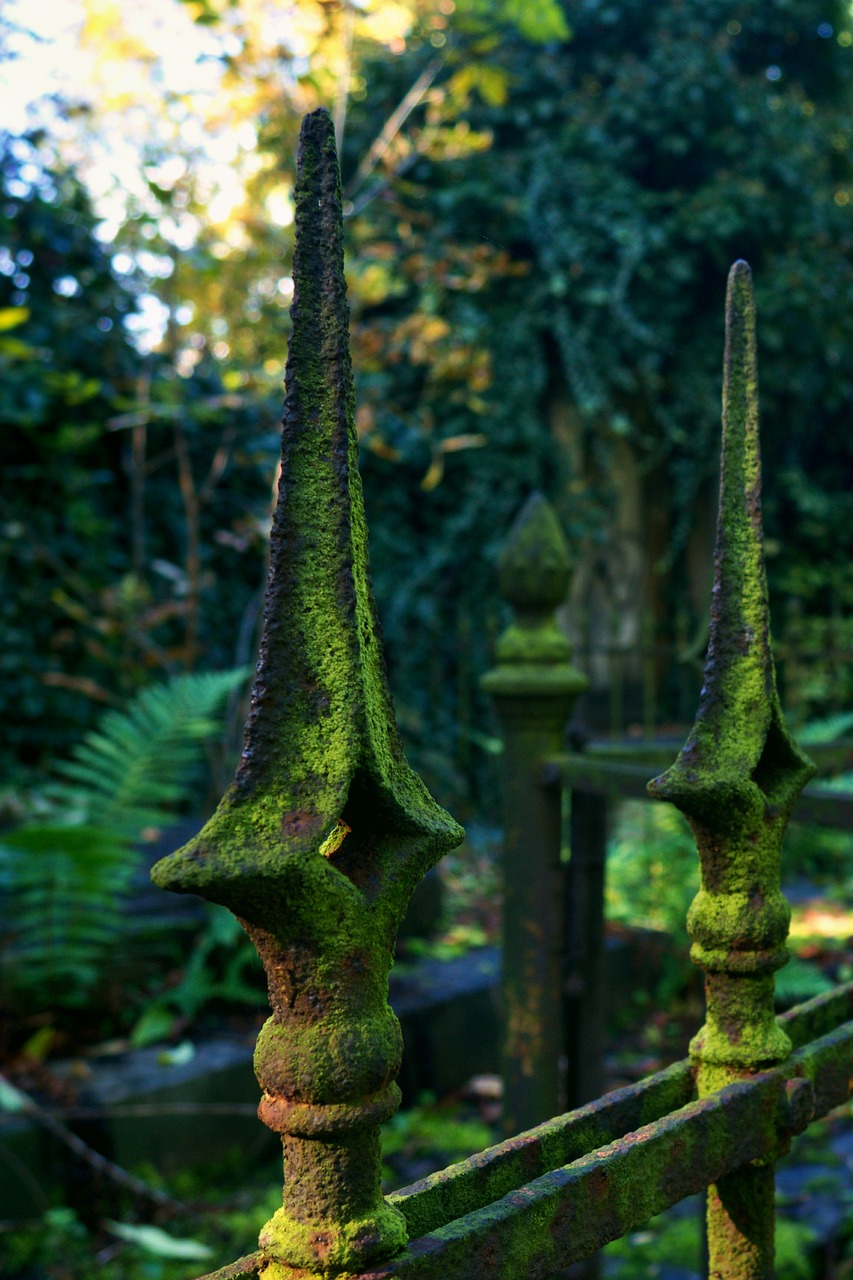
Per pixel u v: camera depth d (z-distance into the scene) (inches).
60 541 187.6
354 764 16.5
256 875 15.6
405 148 165.6
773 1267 28.3
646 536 290.7
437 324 179.5
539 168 257.3
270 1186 96.3
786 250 287.0
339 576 17.0
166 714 127.8
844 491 330.6
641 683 281.7
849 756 84.6
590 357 259.9
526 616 79.9
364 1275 17.0
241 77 142.6
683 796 24.7
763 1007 27.1
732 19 284.8
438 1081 118.0
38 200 185.8
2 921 107.7
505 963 80.0
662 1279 81.7
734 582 25.8
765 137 278.4
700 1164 24.3
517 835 79.0
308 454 17.3
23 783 174.6
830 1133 107.1
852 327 291.7
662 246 266.4
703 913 26.7
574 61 274.5
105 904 105.8
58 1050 102.5
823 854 199.8
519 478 259.8
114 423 182.5
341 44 146.2
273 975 16.8
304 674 16.9
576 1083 81.1
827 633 282.7
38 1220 83.8
